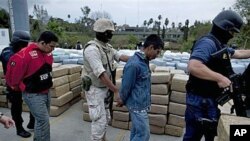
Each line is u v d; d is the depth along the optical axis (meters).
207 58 1.92
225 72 1.96
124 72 2.83
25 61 2.91
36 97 3.05
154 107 4.08
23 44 3.61
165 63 6.84
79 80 5.87
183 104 3.98
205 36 2.06
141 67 2.78
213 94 2.17
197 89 2.21
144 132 2.88
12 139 3.93
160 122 4.08
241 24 2.05
